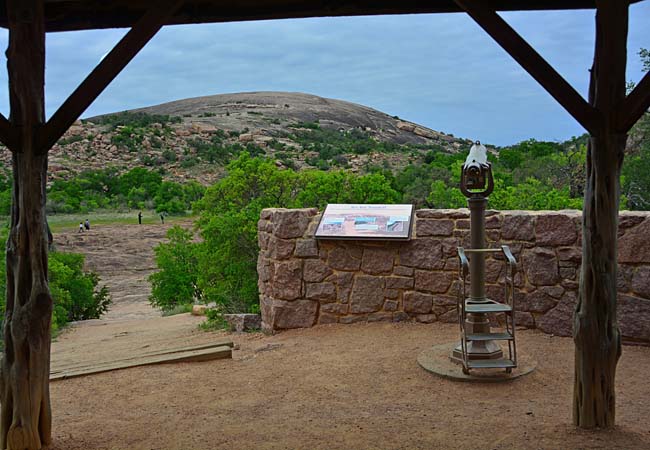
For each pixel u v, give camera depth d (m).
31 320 4.09
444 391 5.33
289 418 4.77
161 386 5.82
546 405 4.90
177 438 4.40
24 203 4.05
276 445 4.21
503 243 7.15
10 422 4.15
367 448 4.11
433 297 7.41
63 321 14.43
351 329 7.46
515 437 4.21
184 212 49.50
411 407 4.95
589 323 4.29
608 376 4.31
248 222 11.37
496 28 4.01
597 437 4.16
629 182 17.64
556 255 6.91
